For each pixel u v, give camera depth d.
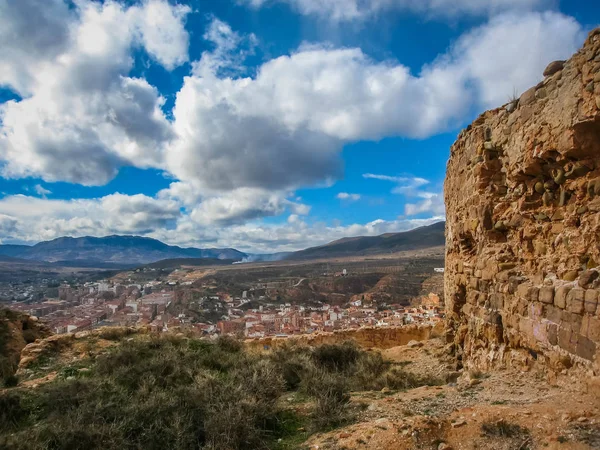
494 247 8.50
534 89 7.25
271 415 6.34
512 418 4.72
